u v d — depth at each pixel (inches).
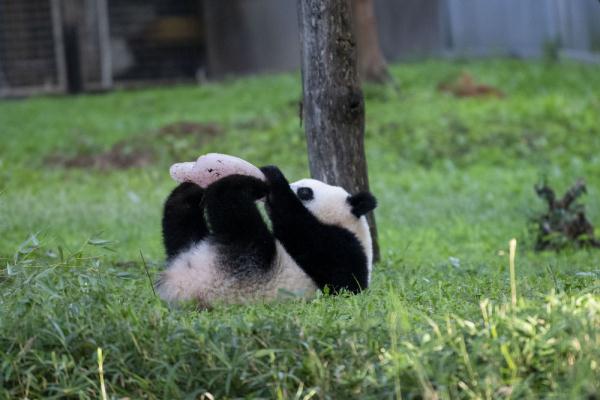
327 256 523.2
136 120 1640.0
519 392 386.0
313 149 692.1
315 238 523.2
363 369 410.9
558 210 874.8
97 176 1291.8
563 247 849.5
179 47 2103.8
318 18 673.6
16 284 480.7
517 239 894.4
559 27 2187.5
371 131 1424.7
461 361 403.2
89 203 1091.9
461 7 2246.6
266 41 2113.7
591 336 402.3
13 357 426.6
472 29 2251.5
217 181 505.4
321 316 462.0
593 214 1024.9
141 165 1336.1
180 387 422.6
